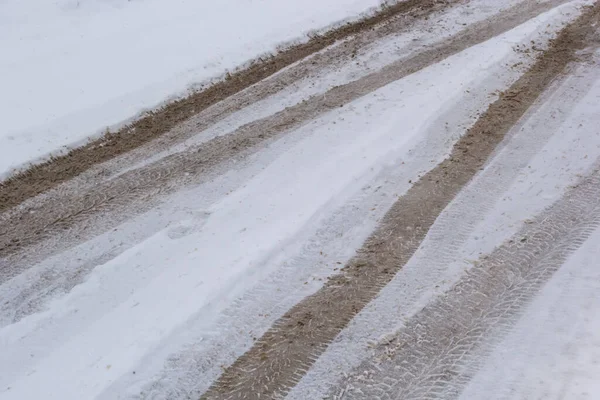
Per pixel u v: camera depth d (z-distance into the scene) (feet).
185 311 18.57
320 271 20.02
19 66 33.19
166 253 21.65
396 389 15.98
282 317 18.42
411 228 21.48
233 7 39.70
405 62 32.86
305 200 23.17
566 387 15.14
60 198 24.63
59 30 37.47
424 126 26.78
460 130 26.63
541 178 23.38
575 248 19.77
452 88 29.50
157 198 24.31
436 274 19.48
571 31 34.55
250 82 32.12
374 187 23.56
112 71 32.53
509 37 34.06
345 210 22.49
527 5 38.14
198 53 33.96
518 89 29.40
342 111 28.91
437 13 38.34
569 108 27.58
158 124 28.99
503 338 17.02
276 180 24.77
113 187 25.05
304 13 38.27
